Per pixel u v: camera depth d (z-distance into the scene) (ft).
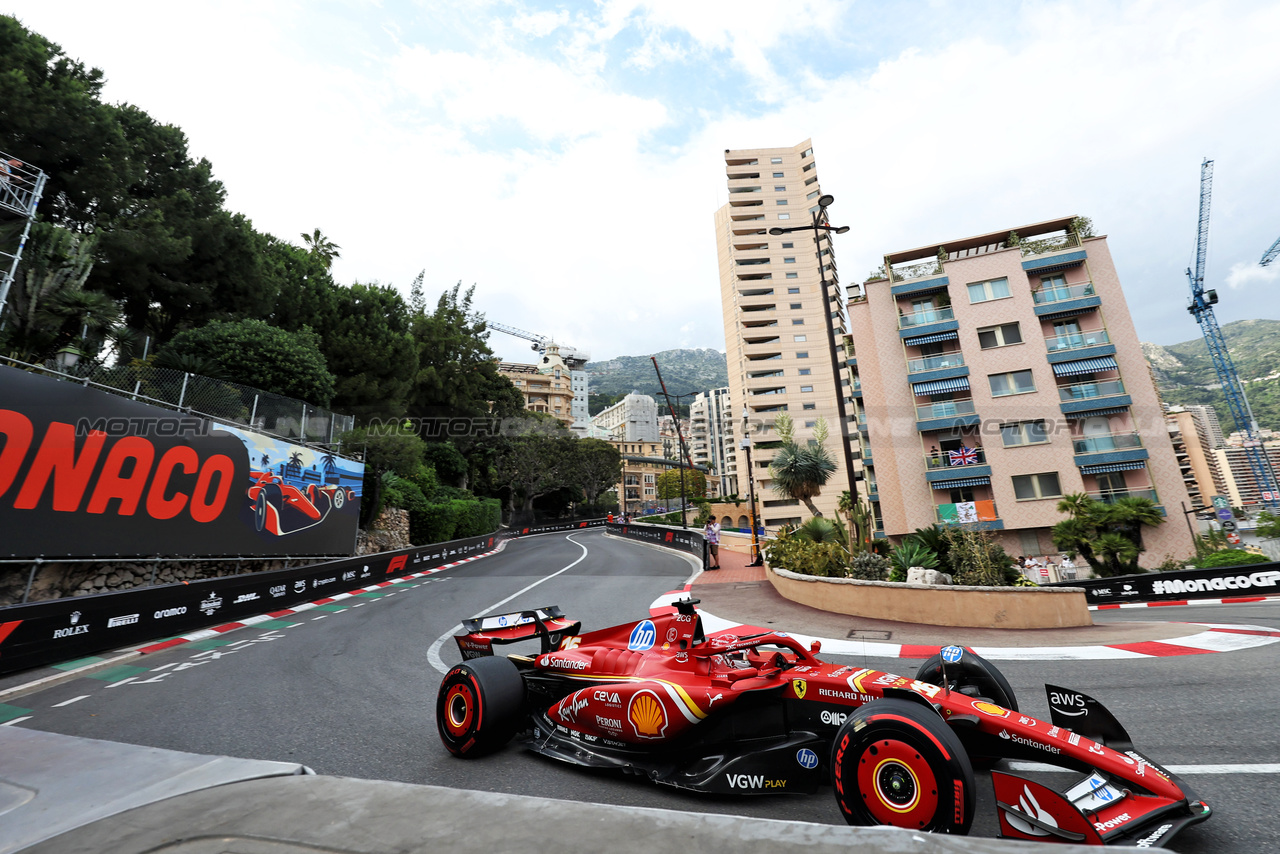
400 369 90.27
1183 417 332.60
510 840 6.28
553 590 48.14
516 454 171.53
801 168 253.44
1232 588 45.01
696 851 5.78
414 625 34.22
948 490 99.35
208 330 50.67
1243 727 13.47
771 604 36.99
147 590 30.76
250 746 15.49
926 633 27.61
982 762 11.25
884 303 108.99
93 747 10.68
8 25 47.96
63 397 31.91
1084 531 73.67
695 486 327.47
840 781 9.75
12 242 37.47
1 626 24.13
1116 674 18.94
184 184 64.64
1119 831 7.89
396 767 13.61
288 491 48.96
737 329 253.85
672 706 12.26
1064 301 96.84
